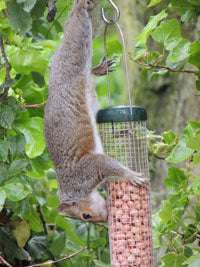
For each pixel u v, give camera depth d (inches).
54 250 367.9
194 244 402.9
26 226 360.5
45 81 365.7
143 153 359.3
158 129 549.6
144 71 350.3
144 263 337.4
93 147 364.8
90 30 358.3
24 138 341.4
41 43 376.5
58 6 390.6
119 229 342.3
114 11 359.9
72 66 356.5
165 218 328.5
